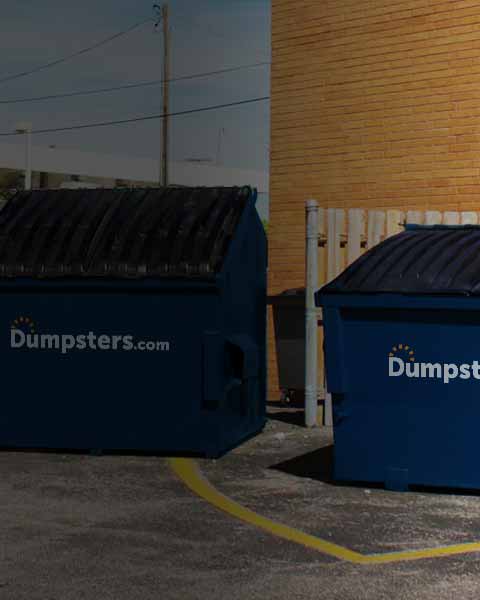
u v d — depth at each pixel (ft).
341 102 37.19
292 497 21.94
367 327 22.68
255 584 16.07
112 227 27.66
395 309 22.39
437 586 15.92
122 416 26.63
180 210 27.86
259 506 21.11
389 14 35.88
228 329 26.76
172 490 22.59
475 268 22.21
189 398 26.20
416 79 35.29
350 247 31.58
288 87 38.63
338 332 22.80
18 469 24.99
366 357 22.72
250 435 29.71
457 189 34.35
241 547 18.06
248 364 27.04
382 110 36.14
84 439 26.89
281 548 17.98
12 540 18.52
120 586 16.01
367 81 36.50
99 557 17.49
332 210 31.55
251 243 28.86
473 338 21.85
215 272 25.72
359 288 22.52
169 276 25.91
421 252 23.31
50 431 27.12
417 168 35.29
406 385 22.44
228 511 20.66
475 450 21.89
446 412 22.11
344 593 15.64
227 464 25.58
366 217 31.73
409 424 22.41
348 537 18.67
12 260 27.32
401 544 18.20
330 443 28.55
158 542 18.39
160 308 26.30
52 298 27.04
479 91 33.81
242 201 27.94
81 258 26.91
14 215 28.96
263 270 30.55
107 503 21.35
